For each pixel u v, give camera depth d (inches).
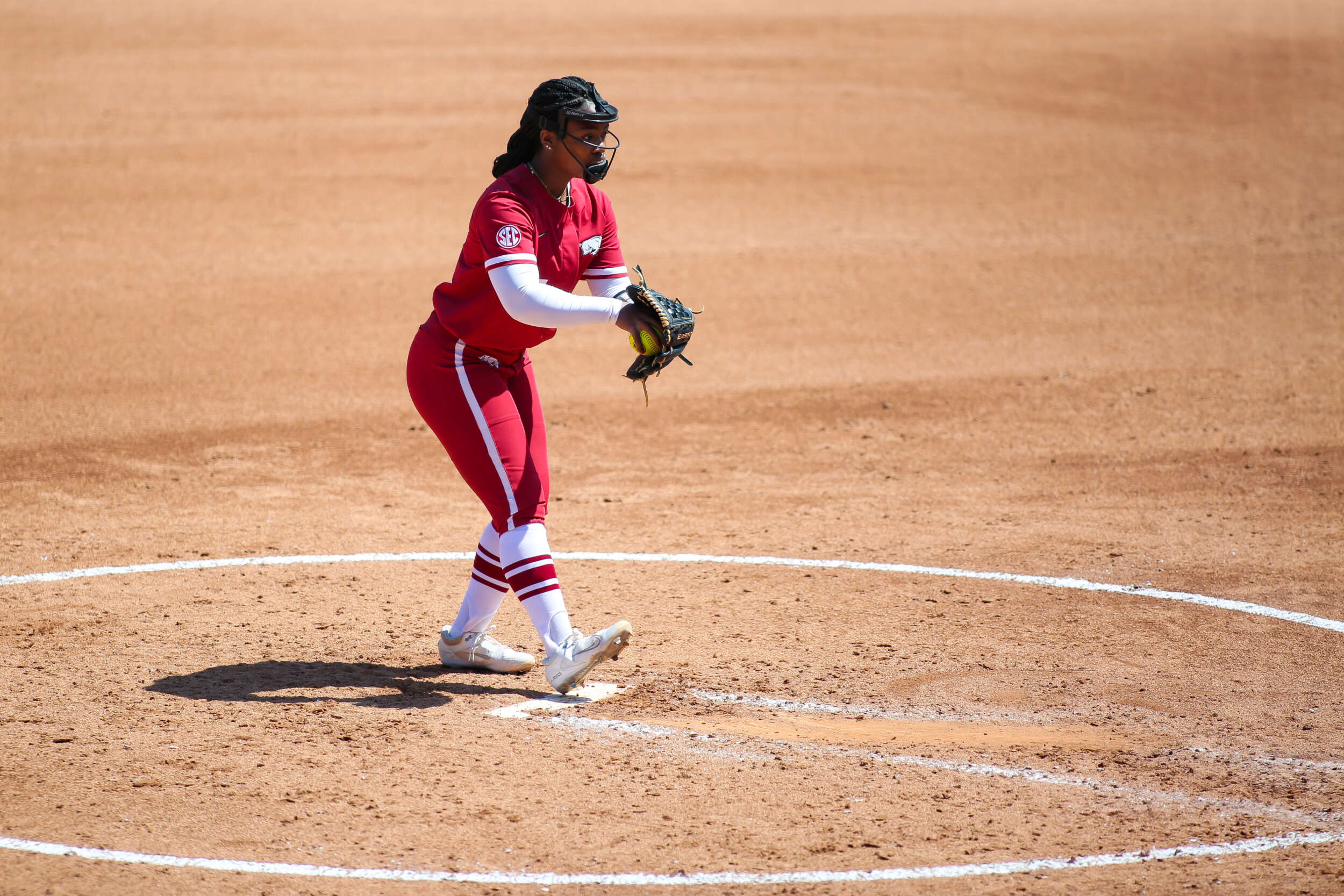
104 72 3540.8
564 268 677.9
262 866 515.8
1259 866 524.4
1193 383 1549.0
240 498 1131.9
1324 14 4990.2
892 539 1018.1
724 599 873.5
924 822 561.6
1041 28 4630.9
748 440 1350.9
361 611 845.8
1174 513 1079.6
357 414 1428.4
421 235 2303.2
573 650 667.4
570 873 515.2
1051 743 649.0
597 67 3823.8
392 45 4082.2
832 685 724.7
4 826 545.3
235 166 2719.0
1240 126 3319.4
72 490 1149.1
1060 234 2399.1
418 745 636.1
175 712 670.5
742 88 3624.5
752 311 1930.4
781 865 523.2
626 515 1091.9
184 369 1601.9
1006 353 1718.8
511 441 682.2
